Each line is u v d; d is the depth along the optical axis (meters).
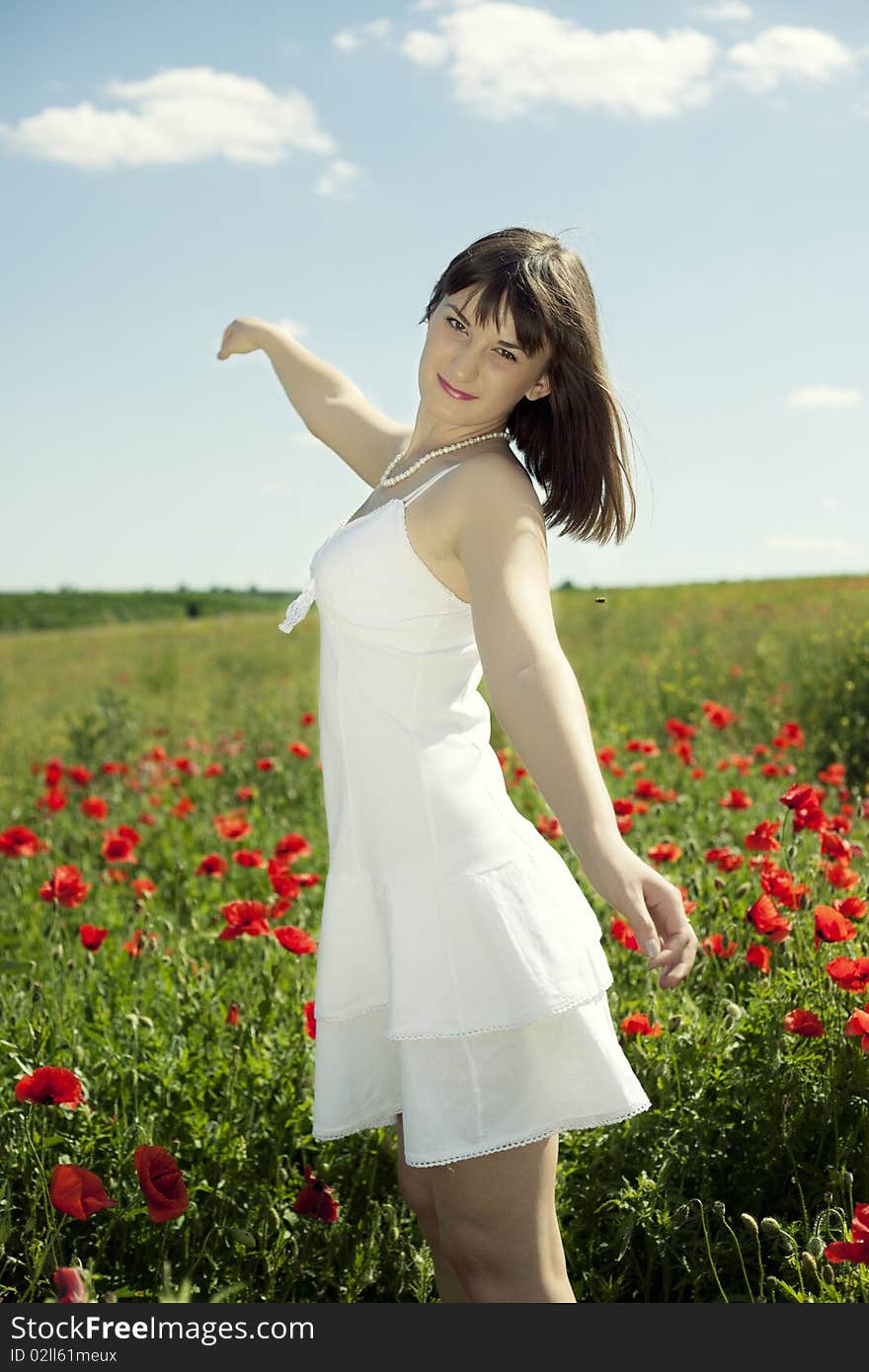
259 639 25.03
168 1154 2.23
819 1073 2.84
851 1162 2.69
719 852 3.62
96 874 5.73
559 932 1.95
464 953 1.91
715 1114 2.78
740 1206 2.74
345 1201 2.77
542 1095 1.94
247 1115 2.78
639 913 1.67
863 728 8.45
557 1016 1.93
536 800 5.75
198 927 4.07
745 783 6.25
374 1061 2.17
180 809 6.18
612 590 25.22
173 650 23.06
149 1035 3.10
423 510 1.97
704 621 16.69
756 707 9.59
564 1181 2.71
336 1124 2.14
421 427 2.21
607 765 6.15
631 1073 1.99
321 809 6.77
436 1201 2.04
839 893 3.63
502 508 1.91
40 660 24.94
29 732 12.62
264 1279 2.55
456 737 2.01
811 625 12.97
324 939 2.10
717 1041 2.88
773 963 3.10
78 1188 2.18
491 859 1.95
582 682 12.05
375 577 1.98
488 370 2.04
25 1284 2.46
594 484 2.19
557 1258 2.02
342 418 2.69
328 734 2.11
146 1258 2.54
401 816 1.96
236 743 8.53
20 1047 2.89
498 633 1.81
